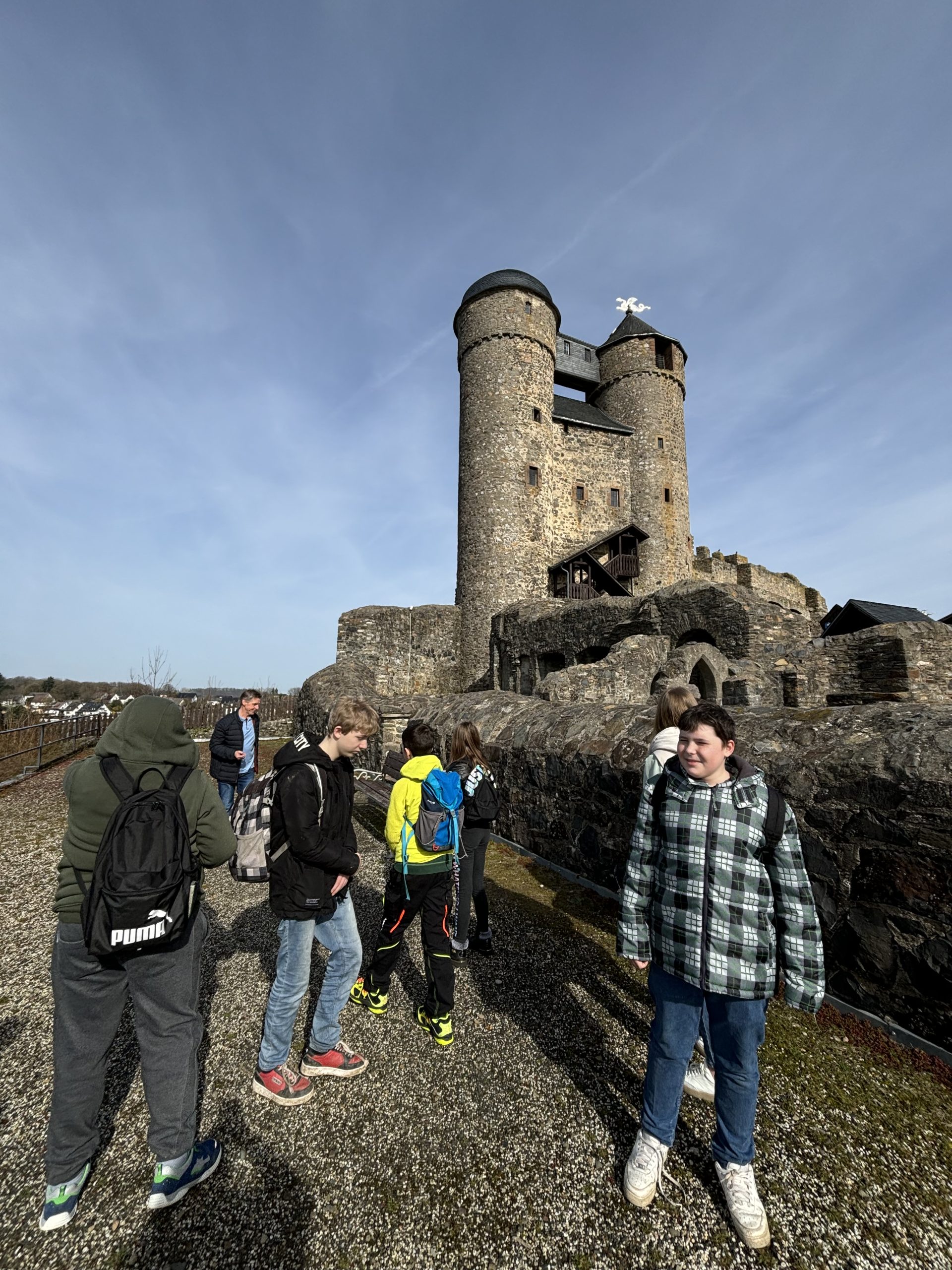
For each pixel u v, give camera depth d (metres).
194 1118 1.92
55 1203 1.77
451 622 23.64
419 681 23.25
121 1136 2.13
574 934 3.69
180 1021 1.92
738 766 1.99
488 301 24.47
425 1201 1.85
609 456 26.95
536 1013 2.89
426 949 2.72
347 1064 2.46
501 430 23.75
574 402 28.14
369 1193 1.88
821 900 2.94
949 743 2.55
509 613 18.36
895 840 2.62
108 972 1.86
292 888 2.23
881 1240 1.71
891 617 16.98
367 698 9.44
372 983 2.89
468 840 3.47
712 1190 1.89
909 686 10.09
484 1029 2.76
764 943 1.83
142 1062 1.87
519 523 23.41
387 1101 2.30
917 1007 2.53
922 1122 2.14
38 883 4.89
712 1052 1.92
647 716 4.37
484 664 22.64
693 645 11.32
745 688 10.89
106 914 1.69
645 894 2.08
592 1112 2.23
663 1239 1.72
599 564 24.17
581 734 4.74
